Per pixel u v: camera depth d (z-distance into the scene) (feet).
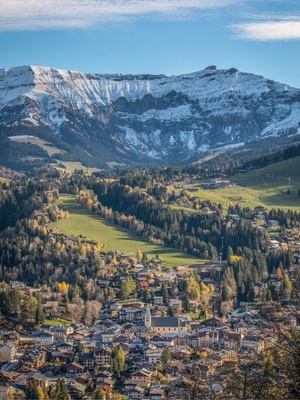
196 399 215.31
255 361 205.46
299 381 196.75
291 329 208.03
